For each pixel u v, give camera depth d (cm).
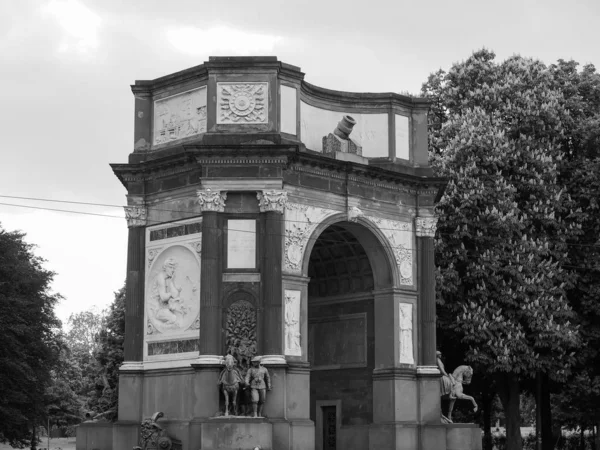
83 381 14400
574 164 7588
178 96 5841
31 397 8500
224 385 5156
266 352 5309
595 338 7269
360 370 6225
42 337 8862
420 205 6278
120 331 10175
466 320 6856
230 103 5572
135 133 5950
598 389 7125
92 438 5694
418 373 6066
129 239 5844
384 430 5916
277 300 5356
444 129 7538
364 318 6256
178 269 5647
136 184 5878
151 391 5638
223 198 5450
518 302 6938
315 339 6525
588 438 10312
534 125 7425
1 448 11356
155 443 5312
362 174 5966
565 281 7150
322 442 6375
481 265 6919
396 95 6284
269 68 5591
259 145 5403
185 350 5509
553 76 7869
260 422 5100
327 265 6488
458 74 7969
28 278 8412
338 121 6188
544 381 7838
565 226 7294
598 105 8050
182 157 5609
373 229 6031
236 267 5419
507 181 7225
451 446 5928
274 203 5419
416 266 6234
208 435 5084
